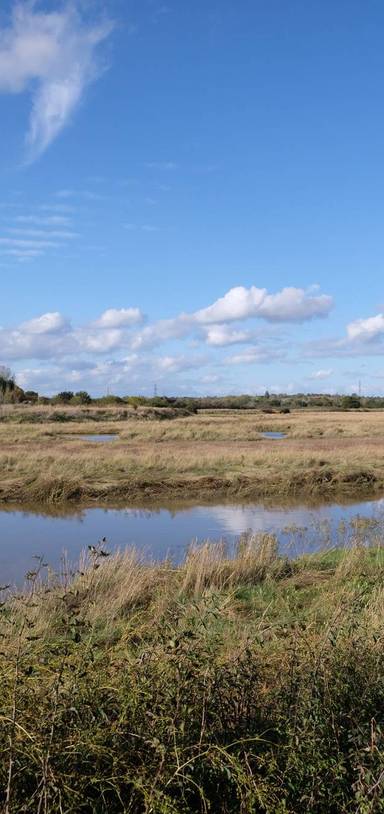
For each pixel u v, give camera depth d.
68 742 3.28
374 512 17.44
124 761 3.27
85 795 3.27
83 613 7.27
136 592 8.12
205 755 3.40
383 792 3.33
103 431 45.16
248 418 65.44
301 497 20.23
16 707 3.35
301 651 4.45
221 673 3.90
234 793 3.39
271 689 4.08
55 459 23.97
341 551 11.59
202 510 17.81
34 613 6.69
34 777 3.20
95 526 15.39
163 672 3.78
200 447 31.78
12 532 14.55
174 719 3.49
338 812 3.47
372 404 124.69
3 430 41.56
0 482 19.61
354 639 4.63
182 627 5.08
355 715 3.90
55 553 12.34
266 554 10.23
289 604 8.16
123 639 4.70
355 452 27.36
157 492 19.91
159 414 65.19
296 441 36.75
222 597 7.83
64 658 3.69
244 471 22.59
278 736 3.73
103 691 3.65
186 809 3.15
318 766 3.49
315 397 153.12
